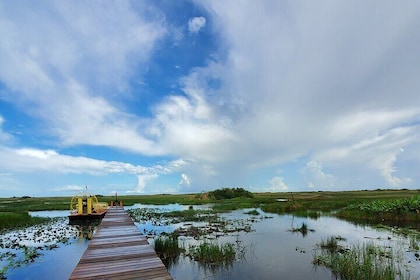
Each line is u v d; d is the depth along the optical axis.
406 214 22.98
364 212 25.09
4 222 22.64
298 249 12.95
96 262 8.25
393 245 13.59
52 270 10.42
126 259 8.59
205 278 9.20
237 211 34.03
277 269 10.02
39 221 26.11
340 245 13.73
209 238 15.85
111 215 23.92
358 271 8.94
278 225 20.95
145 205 49.75
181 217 27.56
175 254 12.14
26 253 12.91
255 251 12.62
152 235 17.06
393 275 8.48
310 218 25.53
